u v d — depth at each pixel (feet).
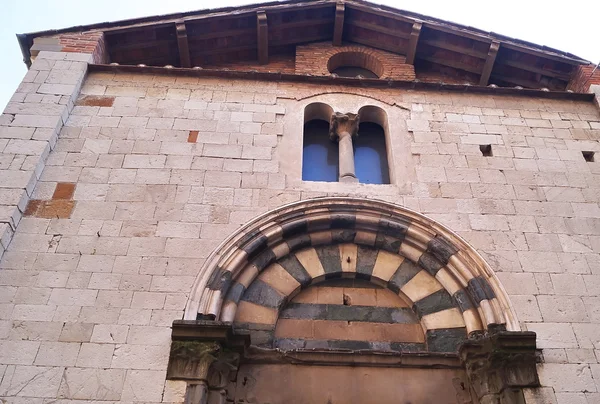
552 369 21.97
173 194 27.30
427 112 33.55
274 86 34.24
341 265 26.32
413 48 39.47
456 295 24.68
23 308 22.45
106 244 24.94
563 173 30.40
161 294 23.31
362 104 33.94
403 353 22.77
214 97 32.96
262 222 26.27
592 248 26.66
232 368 21.49
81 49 34.65
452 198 28.45
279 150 30.25
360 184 29.09
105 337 21.84
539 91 35.01
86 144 29.37
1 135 28.37
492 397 20.93
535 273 25.32
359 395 21.86
